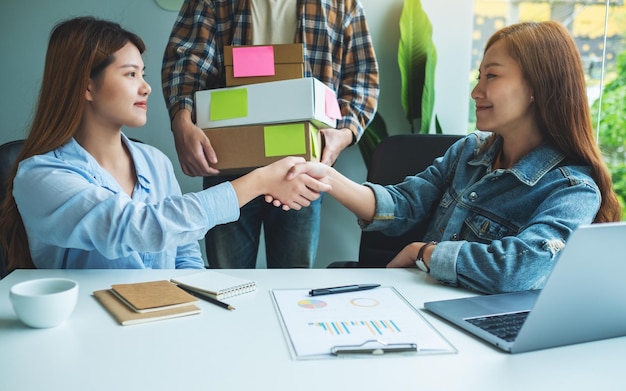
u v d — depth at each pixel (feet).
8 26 7.23
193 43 5.67
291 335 2.39
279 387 1.92
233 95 4.55
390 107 7.52
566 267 2.06
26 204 3.41
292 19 5.65
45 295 2.39
